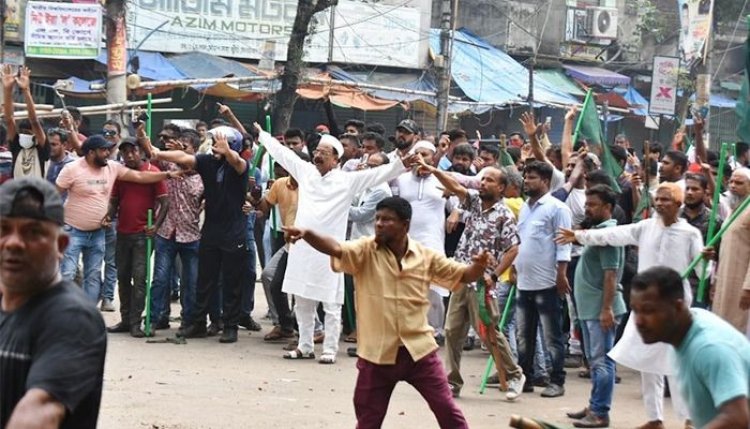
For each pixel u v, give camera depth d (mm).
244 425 8477
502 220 9711
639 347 8320
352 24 30297
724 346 5043
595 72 36312
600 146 12836
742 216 9188
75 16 25094
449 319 9914
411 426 8750
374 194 11648
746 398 4945
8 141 13172
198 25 28125
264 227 14352
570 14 36500
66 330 3867
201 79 24594
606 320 9062
